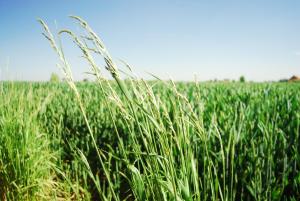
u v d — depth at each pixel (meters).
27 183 2.81
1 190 3.00
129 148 3.10
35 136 3.33
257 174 2.29
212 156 2.73
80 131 4.52
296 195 2.41
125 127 3.43
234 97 5.70
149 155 1.41
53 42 1.31
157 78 1.37
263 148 2.48
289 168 2.46
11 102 3.65
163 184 1.42
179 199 1.39
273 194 2.16
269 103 4.54
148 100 1.36
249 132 3.05
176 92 1.38
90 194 2.76
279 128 3.09
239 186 2.54
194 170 1.47
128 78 1.34
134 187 1.65
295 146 2.66
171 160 1.37
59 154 3.52
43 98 6.22
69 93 7.62
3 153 2.99
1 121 3.28
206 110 4.09
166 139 1.38
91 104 5.64
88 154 3.86
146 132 1.40
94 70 1.33
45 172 3.10
